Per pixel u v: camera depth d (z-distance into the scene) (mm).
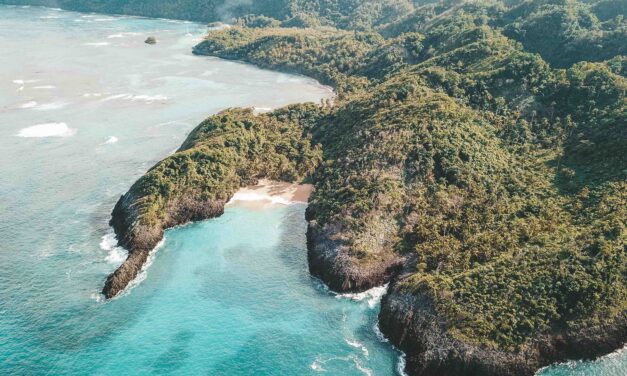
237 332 89875
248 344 87625
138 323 90875
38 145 154000
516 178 119125
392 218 109875
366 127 138750
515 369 80750
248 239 114500
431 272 95625
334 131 151375
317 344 88062
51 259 105188
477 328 83250
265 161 141375
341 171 127938
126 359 83812
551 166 121500
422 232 105562
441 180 118688
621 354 84562
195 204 121312
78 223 117500
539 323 83688
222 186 127188
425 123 131375
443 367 81562
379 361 85375
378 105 149500
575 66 150250
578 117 134000
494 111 143625
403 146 125438
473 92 149500
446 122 131625
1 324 88938
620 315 85938
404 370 84000
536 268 90625
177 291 98625
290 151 145250
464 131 130750
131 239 109312
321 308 95562
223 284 100750
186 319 92188
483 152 125625
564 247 93625
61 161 145125
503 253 96562
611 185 107812
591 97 136375
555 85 142500
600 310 85500
